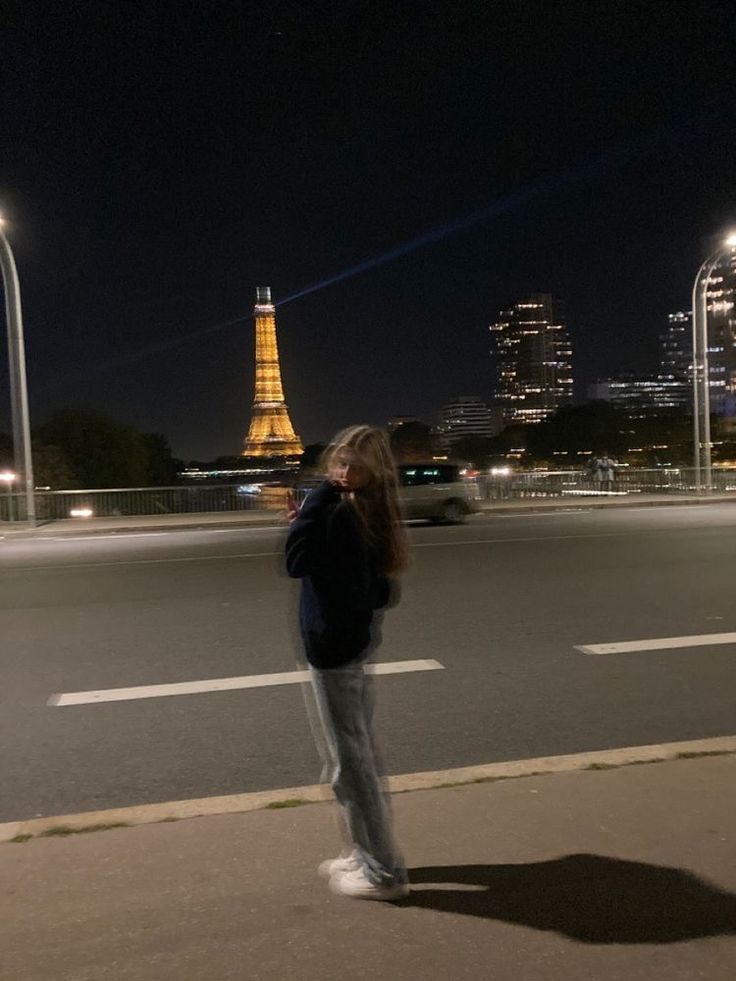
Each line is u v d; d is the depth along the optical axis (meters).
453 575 12.98
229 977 3.13
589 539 17.66
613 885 3.70
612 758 5.22
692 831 4.18
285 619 10.21
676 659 8.08
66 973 3.17
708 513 24.47
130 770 5.56
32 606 11.45
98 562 15.98
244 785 5.28
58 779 5.43
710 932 3.37
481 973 3.14
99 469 55.75
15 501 26.23
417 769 5.47
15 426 24.45
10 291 24.27
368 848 3.58
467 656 8.27
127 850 4.09
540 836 4.15
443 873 3.81
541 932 3.37
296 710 6.77
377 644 3.73
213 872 3.86
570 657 8.20
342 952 3.26
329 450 3.51
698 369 31.36
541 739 6.01
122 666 8.22
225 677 7.75
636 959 3.22
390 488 3.50
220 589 12.41
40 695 7.30
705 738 5.98
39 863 3.97
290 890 3.69
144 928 3.43
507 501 29.28
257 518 25.52
